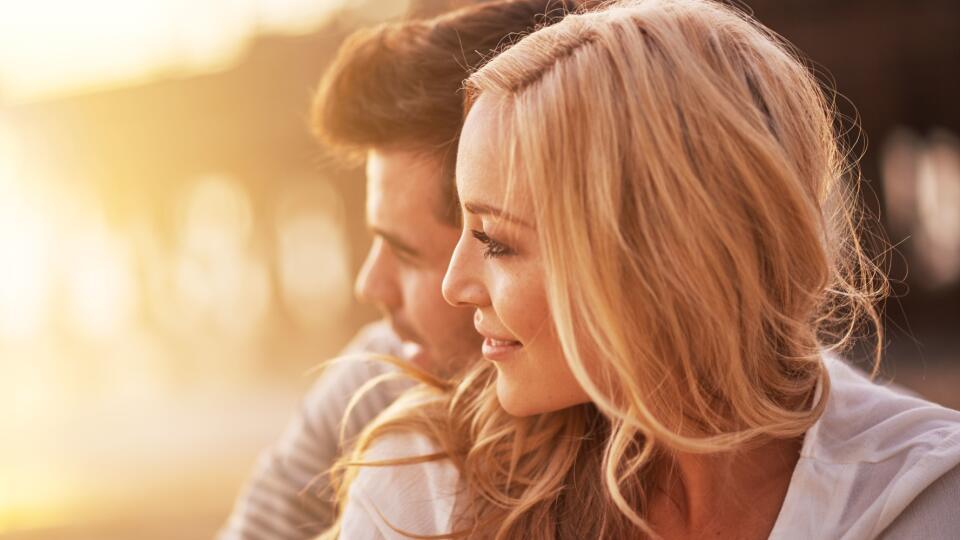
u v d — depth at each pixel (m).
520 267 0.94
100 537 6.40
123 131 18.08
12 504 7.75
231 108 16.31
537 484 1.03
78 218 19.73
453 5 1.54
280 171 16.88
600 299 0.89
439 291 1.37
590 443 1.05
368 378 1.59
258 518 1.66
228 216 18.39
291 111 15.38
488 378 1.09
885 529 0.94
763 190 0.92
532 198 0.91
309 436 1.64
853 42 11.67
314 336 17.64
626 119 0.90
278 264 17.80
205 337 18.89
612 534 1.02
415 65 1.31
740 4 1.06
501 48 1.30
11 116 18.77
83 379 19.61
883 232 1.14
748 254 0.92
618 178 0.89
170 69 17.11
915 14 11.54
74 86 18.27
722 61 0.94
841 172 1.07
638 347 0.90
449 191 1.32
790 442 1.00
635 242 0.90
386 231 1.37
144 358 19.58
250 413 13.21
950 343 10.78
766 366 0.96
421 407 1.12
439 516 1.05
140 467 9.28
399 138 1.32
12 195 19.95
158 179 18.19
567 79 0.91
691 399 0.94
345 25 14.10
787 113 0.97
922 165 12.26
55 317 20.25
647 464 1.02
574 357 0.90
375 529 1.06
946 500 0.93
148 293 19.33
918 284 12.03
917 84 11.93
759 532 0.99
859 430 0.99
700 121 0.91
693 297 0.90
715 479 1.00
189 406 15.02
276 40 15.11
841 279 1.06
